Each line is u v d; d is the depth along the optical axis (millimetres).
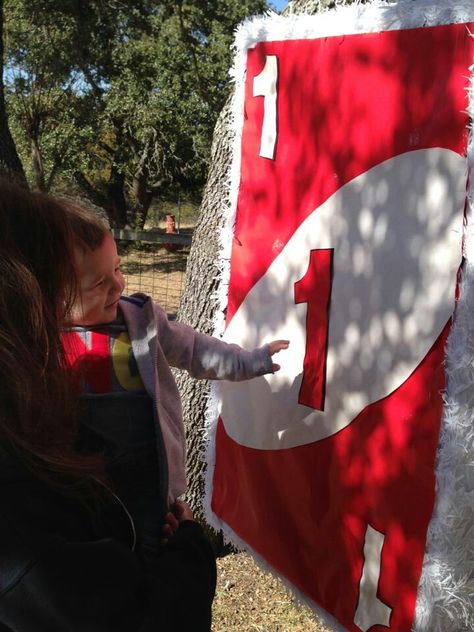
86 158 19438
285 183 1765
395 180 1411
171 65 17922
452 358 1279
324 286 1632
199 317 2730
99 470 957
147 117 18469
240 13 17203
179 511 1351
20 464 888
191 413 2879
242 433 2016
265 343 1868
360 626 1592
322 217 1627
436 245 1325
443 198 1305
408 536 1425
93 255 1211
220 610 2678
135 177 21266
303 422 1737
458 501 1299
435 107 1310
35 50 16594
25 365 876
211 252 2682
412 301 1384
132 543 1028
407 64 1365
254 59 1860
